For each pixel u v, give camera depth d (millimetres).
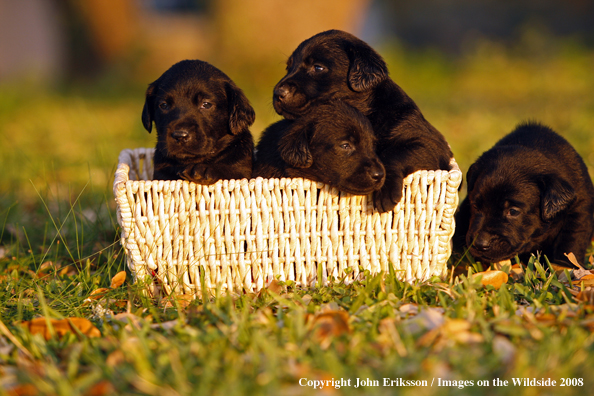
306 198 3311
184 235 3289
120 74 19266
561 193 3510
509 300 2902
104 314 3070
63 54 21641
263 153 3850
